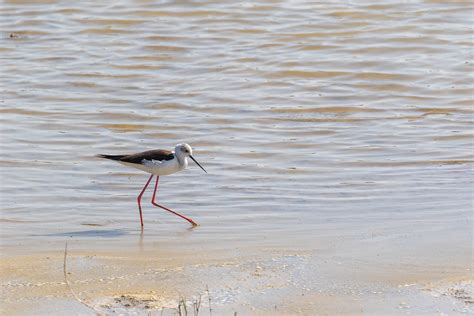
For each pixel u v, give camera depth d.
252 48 23.92
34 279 10.59
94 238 12.62
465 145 17.47
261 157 16.95
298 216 13.57
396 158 16.72
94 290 10.19
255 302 9.79
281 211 13.88
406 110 19.92
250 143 17.80
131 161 13.67
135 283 10.42
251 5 26.88
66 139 17.92
